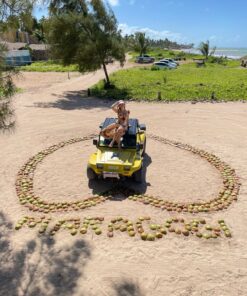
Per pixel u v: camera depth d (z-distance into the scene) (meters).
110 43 28.77
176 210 8.88
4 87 7.04
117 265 6.84
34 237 7.74
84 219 8.44
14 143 14.54
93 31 28.27
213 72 43.81
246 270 6.75
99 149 10.47
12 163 12.18
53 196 9.66
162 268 6.77
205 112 20.62
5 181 10.70
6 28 6.78
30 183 10.40
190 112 20.64
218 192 9.95
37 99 25.73
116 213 8.74
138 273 6.62
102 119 18.91
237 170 11.54
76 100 25.36
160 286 6.30
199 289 6.24
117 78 36.94
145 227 8.12
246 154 13.12
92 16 28.19
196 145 14.18
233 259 7.07
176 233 7.90
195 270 6.72
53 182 10.55
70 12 27.12
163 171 11.40
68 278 6.48
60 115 20.08
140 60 65.12
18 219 8.48
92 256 7.10
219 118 19.08
